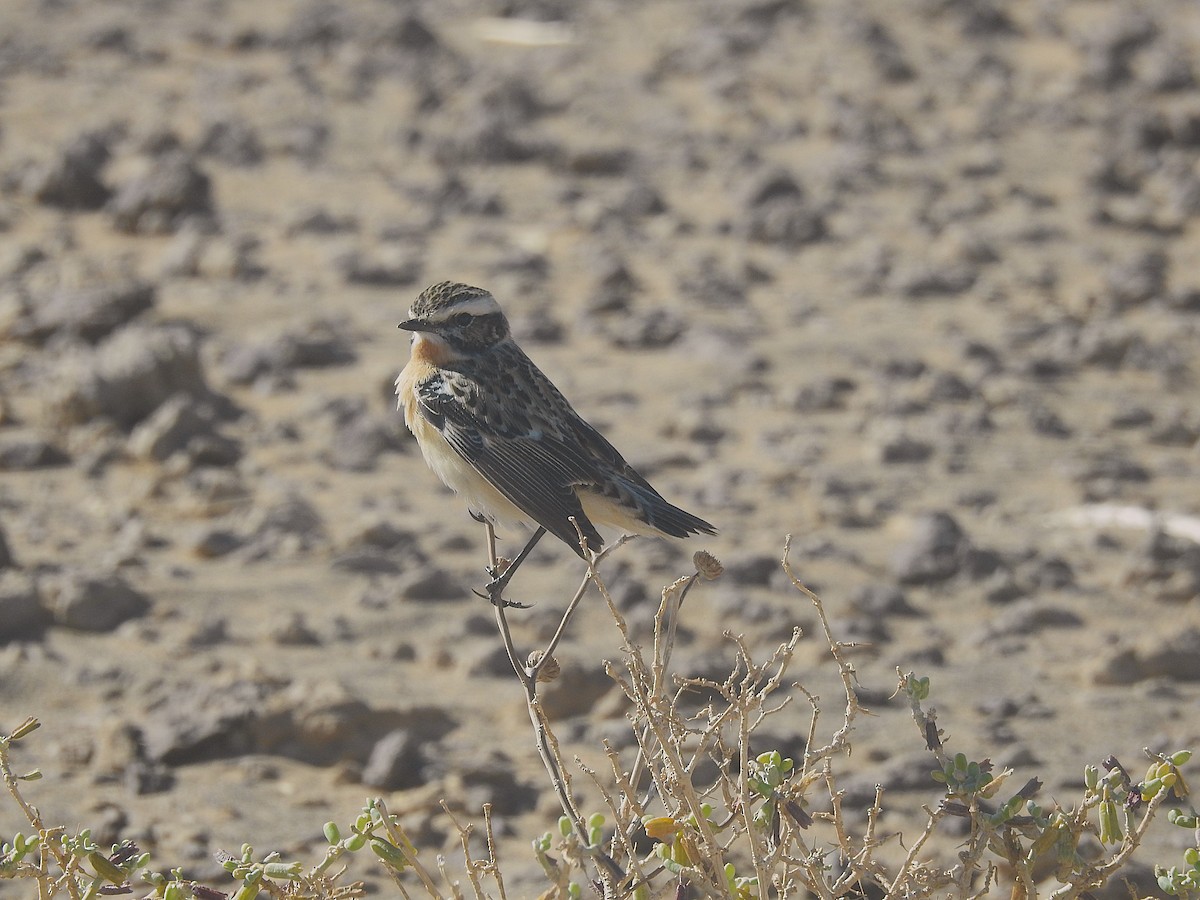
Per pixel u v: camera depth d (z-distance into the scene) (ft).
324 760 32.53
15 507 44.52
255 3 116.57
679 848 18.45
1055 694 35.45
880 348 59.62
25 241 68.69
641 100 94.22
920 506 46.44
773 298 65.57
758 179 77.00
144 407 50.55
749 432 51.98
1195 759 32.30
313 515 44.19
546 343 59.72
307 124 87.71
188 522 44.14
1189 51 104.88
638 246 71.10
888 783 30.68
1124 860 19.04
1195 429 52.29
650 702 18.81
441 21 111.55
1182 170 83.25
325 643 37.40
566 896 18.48
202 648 36.73
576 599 20.16
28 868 19.13
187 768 31.91
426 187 77.51
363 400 52.80
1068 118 92.32
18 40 101.71
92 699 34.32
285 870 18.65
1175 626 38.86
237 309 61.82
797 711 34.37
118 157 79.66
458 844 29.27
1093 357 58.90
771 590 40.47
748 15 112.27
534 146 83.97
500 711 34.22
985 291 66.39
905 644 37.91
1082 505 46.70
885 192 79.61
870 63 101.04
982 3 112.16
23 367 54.80
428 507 45.88
